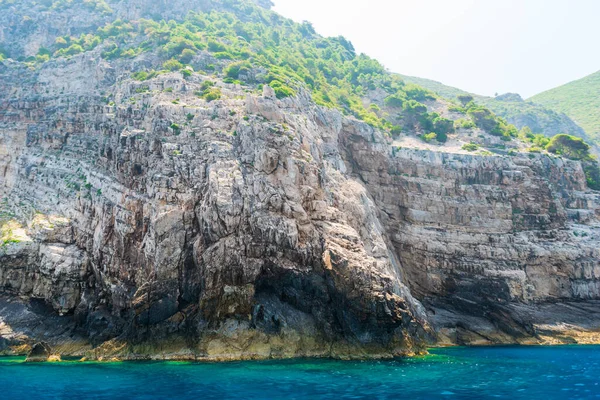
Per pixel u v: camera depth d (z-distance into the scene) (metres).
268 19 159.00
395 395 39.09
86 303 61.00
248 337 52.72
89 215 65.81
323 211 61.28
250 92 75.62
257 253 55.50
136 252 59.03
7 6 122.12
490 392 40.62
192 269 56.06
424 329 67.88
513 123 188.12
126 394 39.00
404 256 82.12
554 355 60.31
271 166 59.78
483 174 86.56
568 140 102.75
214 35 110.50
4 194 80.06
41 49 106.44
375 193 86.12
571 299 79.75
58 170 74.94
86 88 88.50
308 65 114.50
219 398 37.62
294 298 55.88
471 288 78.50
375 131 89.06
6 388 41.03
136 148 64.12
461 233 82.19
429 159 87.00
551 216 85.50
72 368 48.78
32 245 65.00
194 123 64.94
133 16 120.94
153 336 53.12
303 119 73.38
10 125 85.94
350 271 54.72
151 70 85.69
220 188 56.50
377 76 132.75
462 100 131.00
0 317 60.59
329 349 53.62
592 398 38.97
